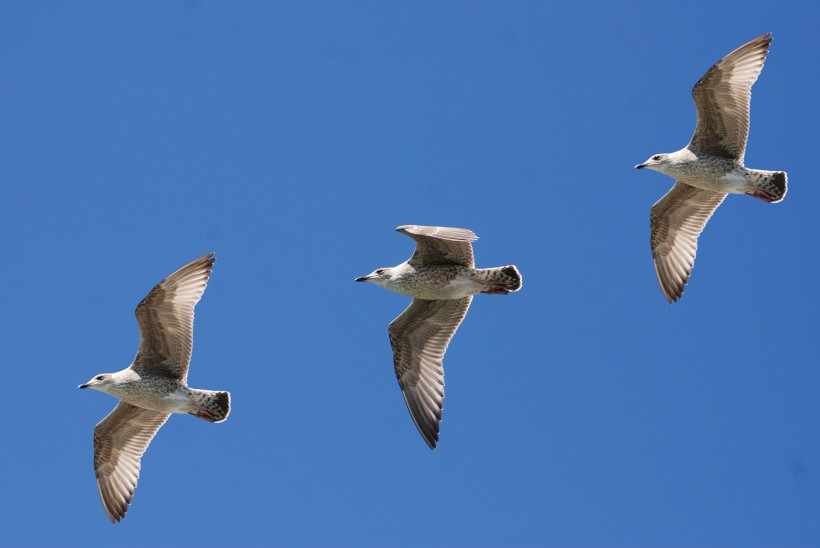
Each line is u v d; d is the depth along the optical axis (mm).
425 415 21047
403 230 19188
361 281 20328
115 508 21078
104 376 20062
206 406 20234
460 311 21219
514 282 19719
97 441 21250
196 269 19875
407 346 21406
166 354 20094
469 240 18781
